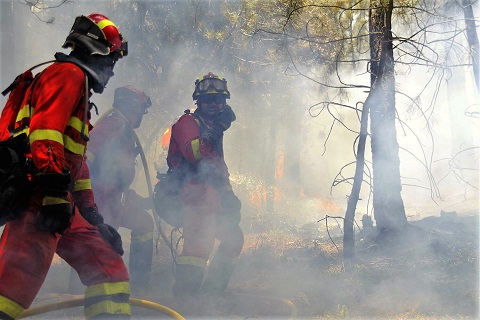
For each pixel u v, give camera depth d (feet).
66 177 10.69
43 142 10.63
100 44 11.94
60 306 13.57
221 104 19.31
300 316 16.88
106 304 12.35
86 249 12.50
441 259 22.67
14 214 10.78
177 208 19.54
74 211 11.73
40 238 11.00
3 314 10.73
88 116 11.89
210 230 18.93
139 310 17.69
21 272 10.87
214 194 19.15
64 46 12.09
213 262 19.53
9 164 10.79
